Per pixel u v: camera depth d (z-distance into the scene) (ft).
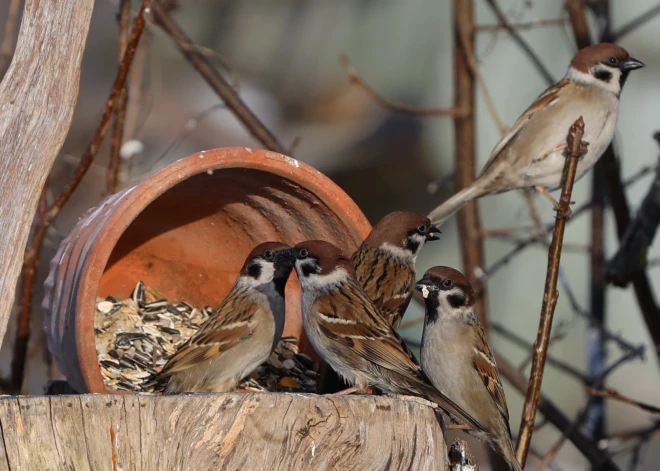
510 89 63.26
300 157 73.56
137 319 31.86
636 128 61.87
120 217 27.43
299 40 78.23
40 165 25.52
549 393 61.52
